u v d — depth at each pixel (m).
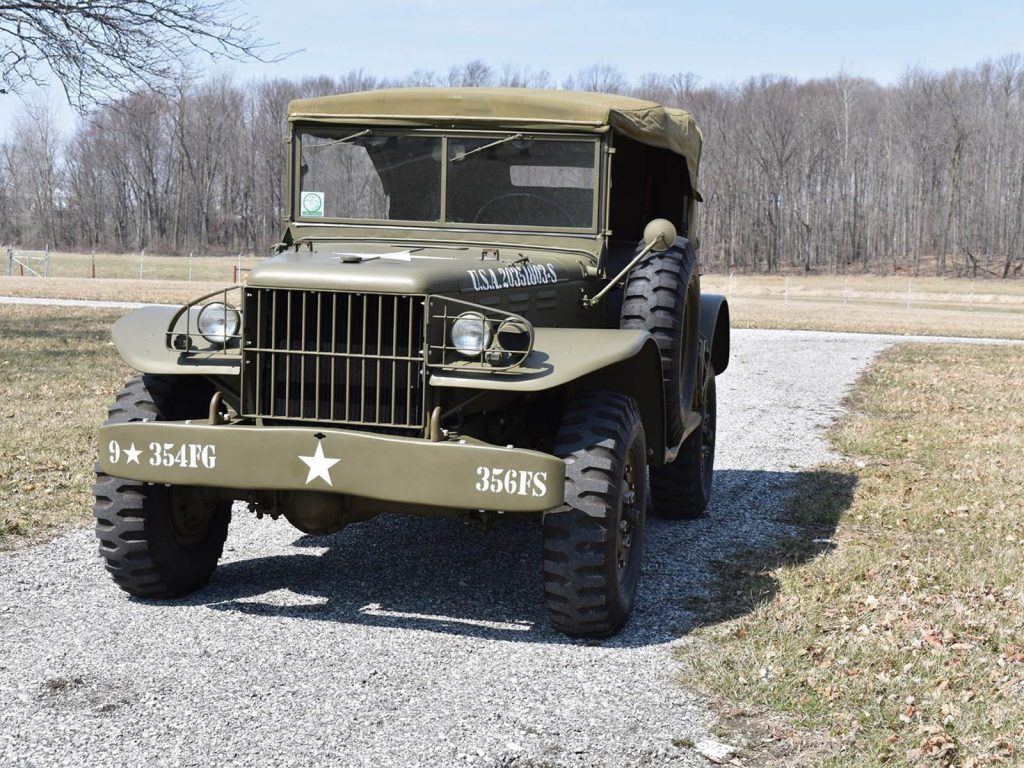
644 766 3.72
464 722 4.02
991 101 87.94
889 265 85.31
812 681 4.40
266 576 5.82
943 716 4.10
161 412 5.12
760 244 88.81
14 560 5.92
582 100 5.79
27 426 9.77
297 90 77.56
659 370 5.22
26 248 97.00
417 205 5.92
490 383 4.50
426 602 5.43
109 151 92.12
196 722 3.96
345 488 4.50
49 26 18.61
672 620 5.21
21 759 3.65
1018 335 29.11
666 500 7.27
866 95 91.25
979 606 5.42
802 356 20.59
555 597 4.79
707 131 88.00
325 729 3.93
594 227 5.81
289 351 4.70
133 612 5.14
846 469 9.30
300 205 6.02
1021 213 87.62
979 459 9.65
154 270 60.16
